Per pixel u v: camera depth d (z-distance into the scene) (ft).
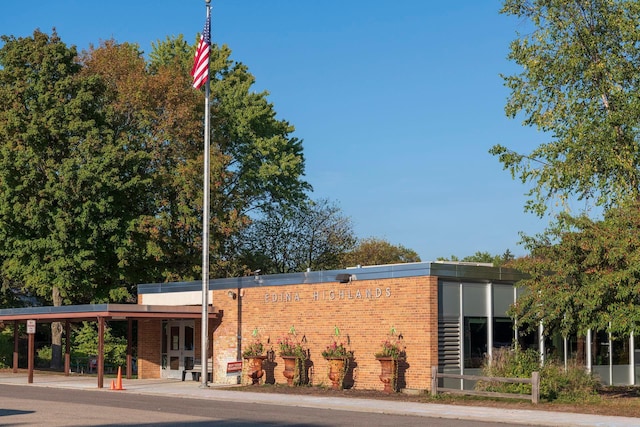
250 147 184.14
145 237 156.35
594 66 102.22
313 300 101.55
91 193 147.54
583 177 103.14
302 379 101.19
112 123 162.61
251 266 187.32
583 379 86.63
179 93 166.50
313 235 203.72
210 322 116.16
